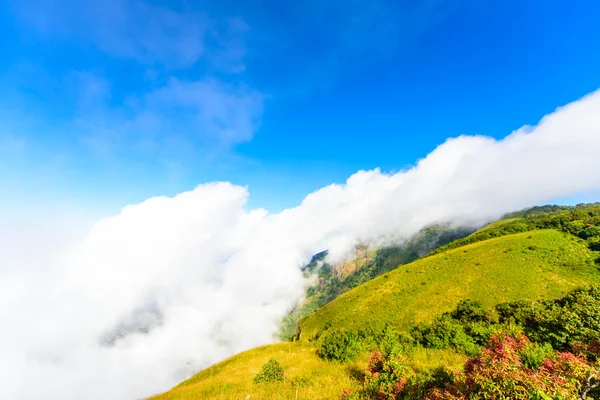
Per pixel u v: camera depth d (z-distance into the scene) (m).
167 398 17.44
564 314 19.56
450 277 61.03
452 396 7.86
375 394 11.77
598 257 51.28
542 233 70.00
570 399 6.19
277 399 13.93
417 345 24.02
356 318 58.06
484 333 23.17
